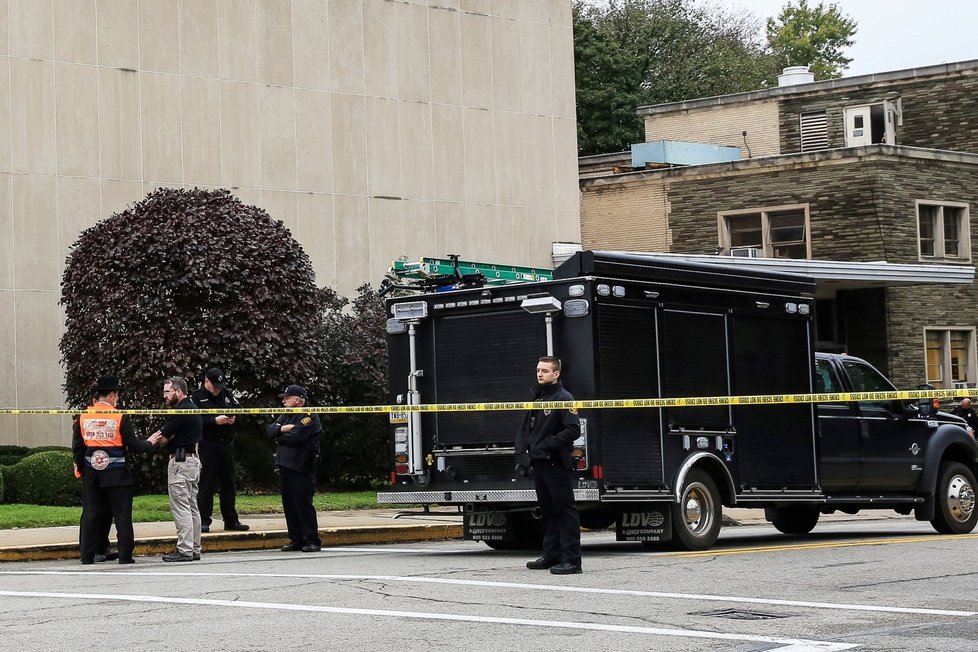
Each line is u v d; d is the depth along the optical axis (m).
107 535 17.55
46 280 30.17
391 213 35.72
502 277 25.67
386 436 28.48
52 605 12.35
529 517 18.41
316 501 25.14
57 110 30.72
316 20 34.91
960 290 43.50
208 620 11.19
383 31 36.03
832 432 19.08
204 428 19.91
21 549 17.64
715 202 45.06
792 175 43.50
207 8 33.12
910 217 42.47
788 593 12.74
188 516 17.41
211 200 26.69
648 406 16.27
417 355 17.86
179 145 32.47
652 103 73.81
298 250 27.00
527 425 14.77
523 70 38.53
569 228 39.06
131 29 31.94
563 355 16.55
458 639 10.10
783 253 43.81
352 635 10.32
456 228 36.84
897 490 20.05
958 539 19.08
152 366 25.00
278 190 33.94
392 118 36.00
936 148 48.75
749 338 18.09
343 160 35.06
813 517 21.16
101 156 31.27
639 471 16.62
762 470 18.03
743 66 77.88
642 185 46.62
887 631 10.38
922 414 20.20
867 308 42.06
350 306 34.06
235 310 25.72
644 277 16.97
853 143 49.59
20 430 29.45
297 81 34.44
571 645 9.80
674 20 77.81
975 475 21.23
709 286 17.70
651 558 16.17
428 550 18.91
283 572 15.24
